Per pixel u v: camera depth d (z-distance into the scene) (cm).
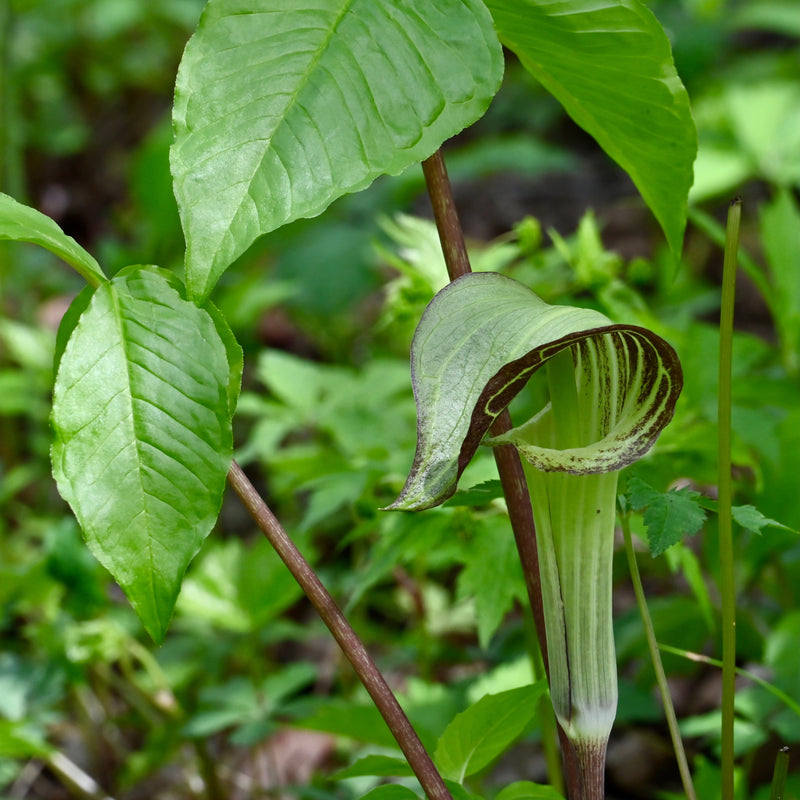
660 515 80
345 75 74
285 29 75
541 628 82
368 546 135
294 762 144
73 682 120
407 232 100
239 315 182
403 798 81
